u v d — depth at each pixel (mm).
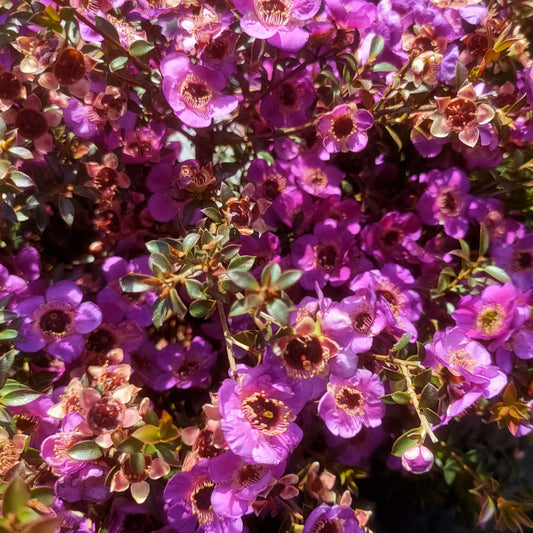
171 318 261
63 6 202
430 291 244
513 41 226
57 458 189
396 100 238
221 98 227
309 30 244
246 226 222
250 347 205
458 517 288
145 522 234
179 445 213
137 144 245
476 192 282
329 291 261
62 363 230
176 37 236
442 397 206
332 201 261
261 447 186
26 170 236
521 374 237
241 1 218
